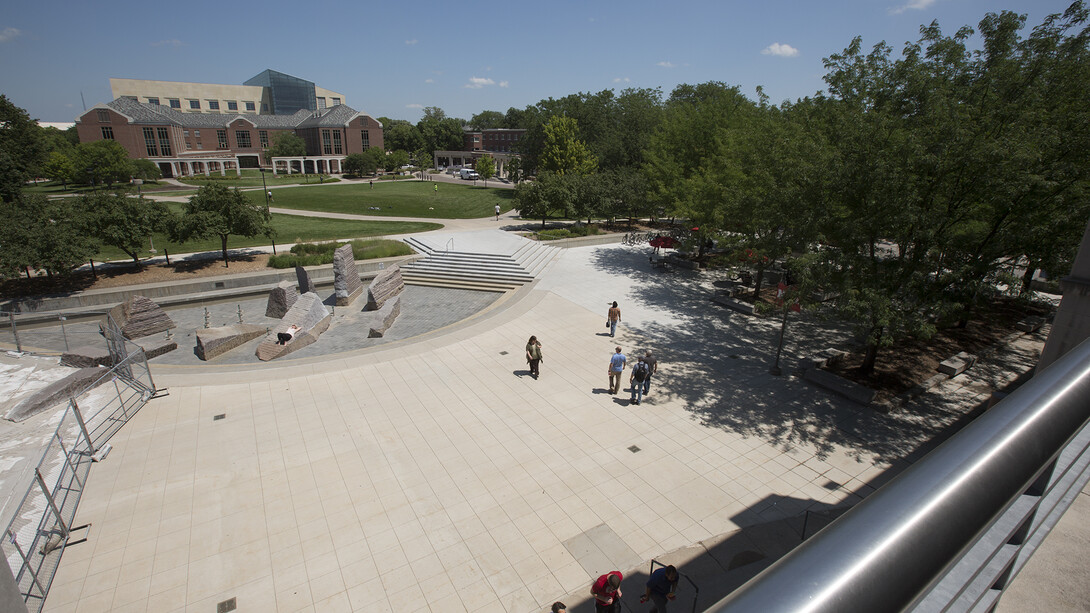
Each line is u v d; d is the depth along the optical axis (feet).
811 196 46.62
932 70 47.19
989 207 41.52
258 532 33.45
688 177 103.65
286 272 92.43
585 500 36.55
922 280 43.21
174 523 33.99
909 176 41.09
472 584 29.99
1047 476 6.96
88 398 49.75
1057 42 44.04
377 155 337.93
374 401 49.39
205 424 45.21
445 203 201.16
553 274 95.45
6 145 192.75
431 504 36.06
